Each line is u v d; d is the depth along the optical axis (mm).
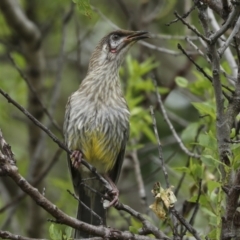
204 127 11734
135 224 10773
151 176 13867
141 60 16281
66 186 14039
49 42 18531
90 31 16438
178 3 17328
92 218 11516
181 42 16219
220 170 8820
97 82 11828
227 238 8508
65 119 11914
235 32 8375
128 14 16016
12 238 7793
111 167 11891
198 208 10609
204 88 11836
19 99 16188
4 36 16703
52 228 8789
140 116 13508
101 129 11625
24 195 13953
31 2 17109
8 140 17859
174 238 8898
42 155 15922
